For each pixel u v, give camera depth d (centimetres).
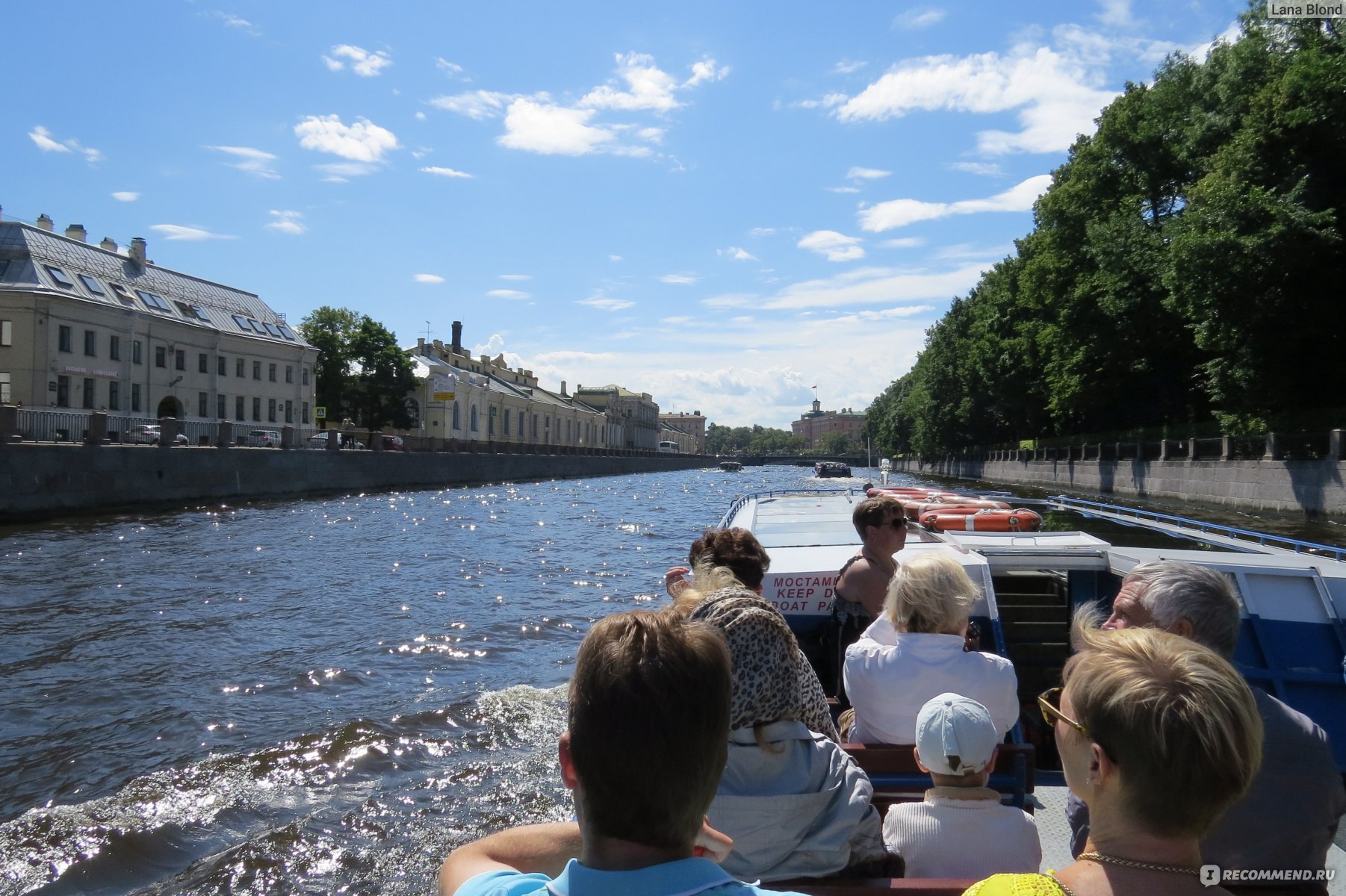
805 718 302
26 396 4403
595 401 16875
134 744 885
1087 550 575
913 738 359
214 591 1750
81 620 1473
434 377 8750
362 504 4162
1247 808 257
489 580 1955
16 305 4422
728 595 304
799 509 903
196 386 5725
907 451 11938
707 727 159
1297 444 2766
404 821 698
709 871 155
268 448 4328
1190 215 3050
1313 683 462
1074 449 5134
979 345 6512
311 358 7025
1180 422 4484
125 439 3822
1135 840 180
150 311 5253
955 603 361
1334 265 2822
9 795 762
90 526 2819
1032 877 179
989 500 974
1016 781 354
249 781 785
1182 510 3138
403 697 1042
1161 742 172
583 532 3120
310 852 649
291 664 1195
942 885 273
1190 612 287
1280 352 2997
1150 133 4075
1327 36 2925
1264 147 2897
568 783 169
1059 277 4559
